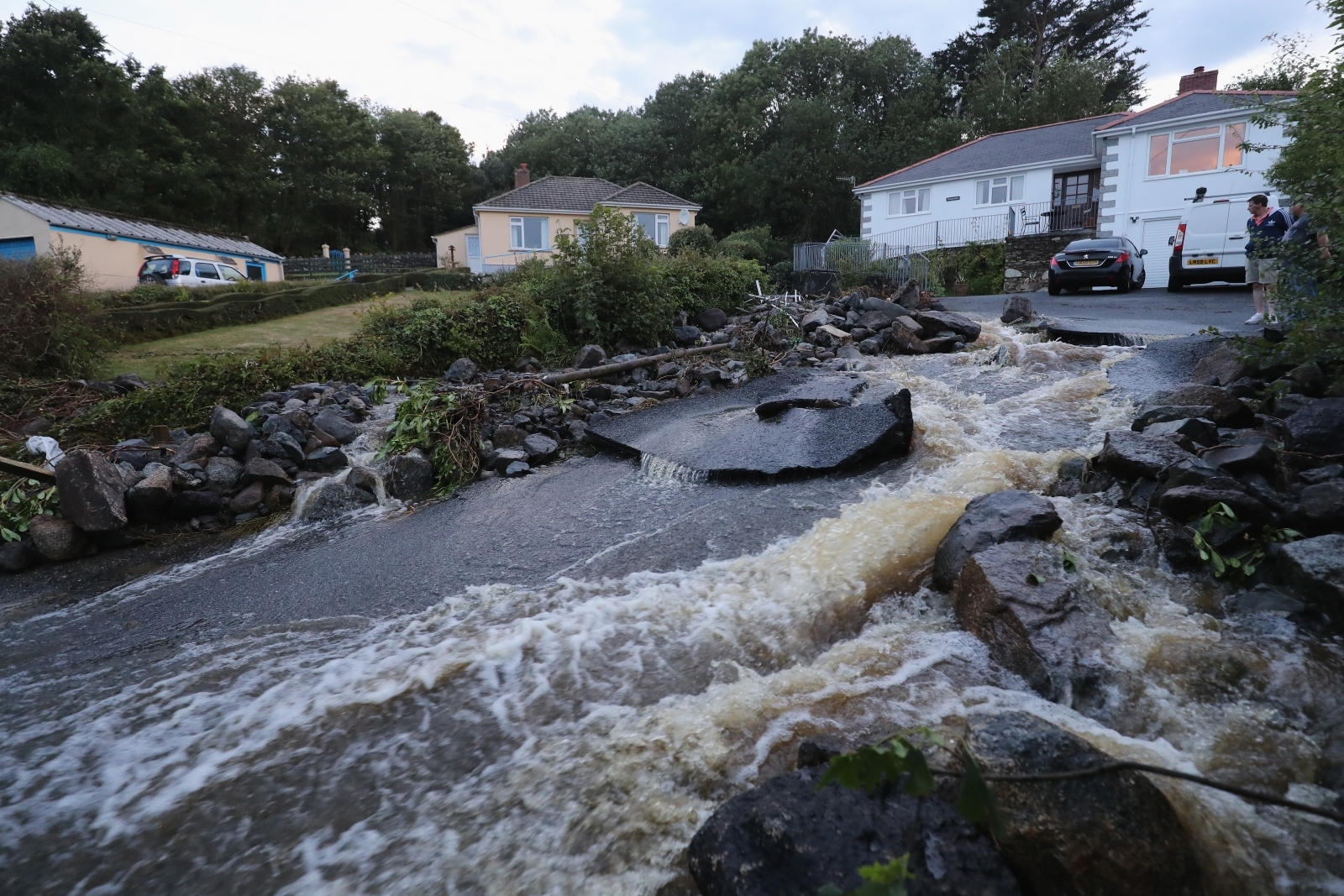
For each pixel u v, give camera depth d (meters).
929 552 4.48
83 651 4.42
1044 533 4.15
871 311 11.67
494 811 2.80
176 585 5.38
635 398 8.93
